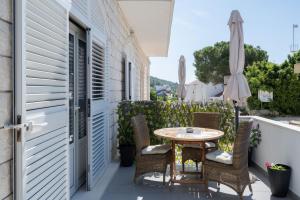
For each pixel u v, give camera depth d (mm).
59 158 2422
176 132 4402
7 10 1714
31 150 1905
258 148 5102
